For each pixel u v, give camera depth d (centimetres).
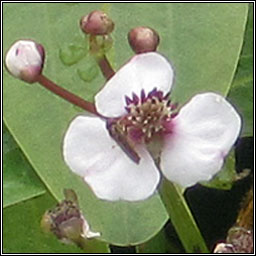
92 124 10
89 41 10
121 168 10
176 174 10
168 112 10
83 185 11
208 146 10
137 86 10
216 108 10
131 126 10
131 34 10
